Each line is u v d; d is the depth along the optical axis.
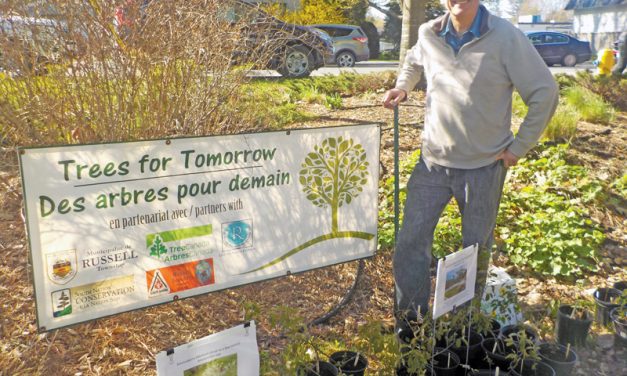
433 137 3.33
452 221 4.89
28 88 4.03
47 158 2.59
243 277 3.31
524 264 4.66
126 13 4.01
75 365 3.14
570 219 5.04
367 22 29.33
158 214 2.94
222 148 3.05
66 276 2.74
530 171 6.04
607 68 13.16
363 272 4.35
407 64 3.58
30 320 3.42
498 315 3.59
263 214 3.29
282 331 3.60
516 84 3.08
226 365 2.45
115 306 2.92
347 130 3.47
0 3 3.74
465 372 3.17
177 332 3.51
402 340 3.25
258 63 5.27
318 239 3.54
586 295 4.29
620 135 7.52
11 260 3.89
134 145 2.78
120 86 4.16
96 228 2.78
